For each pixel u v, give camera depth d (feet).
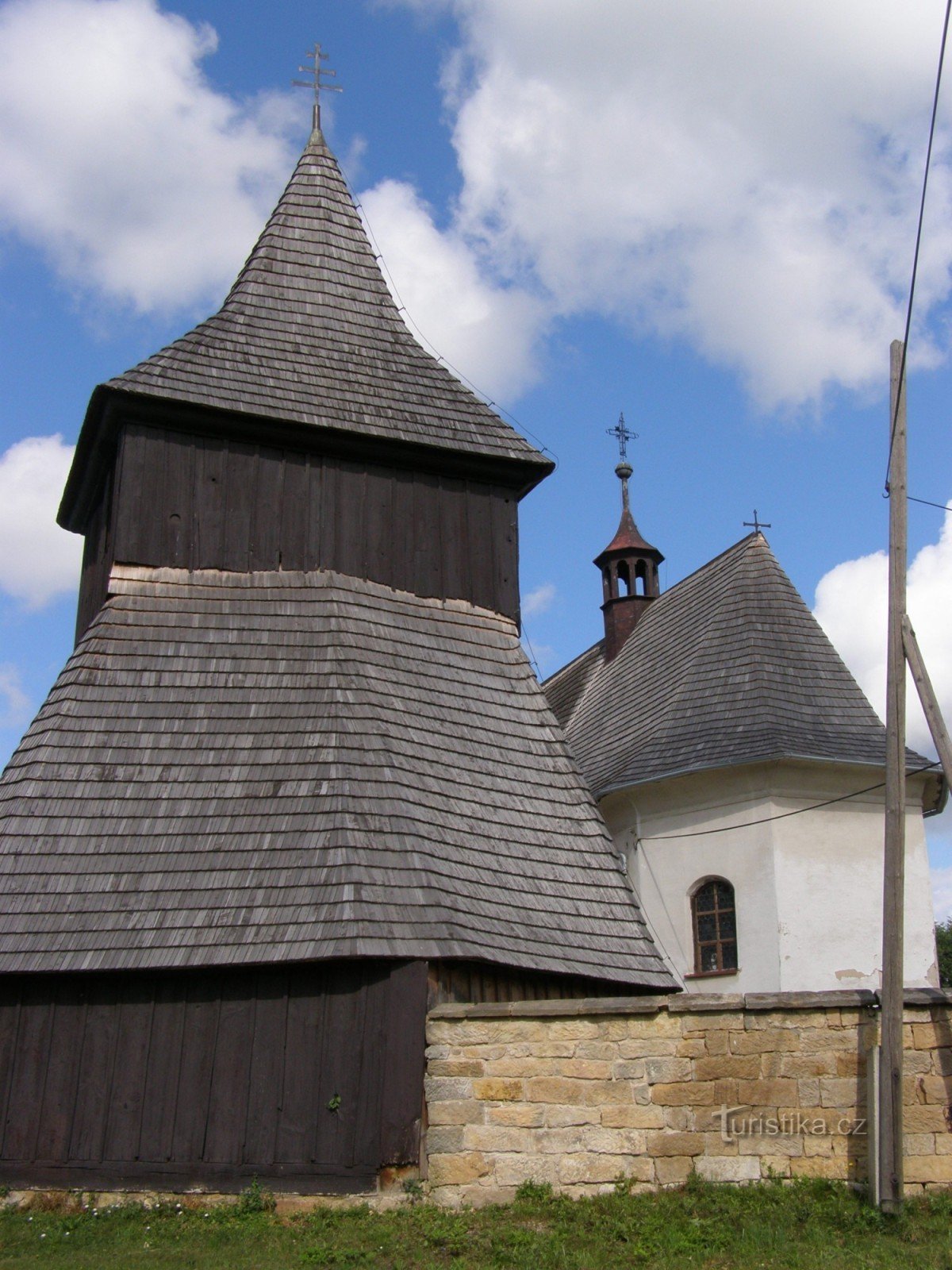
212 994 42.78
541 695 58.80
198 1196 40.73
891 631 42.78
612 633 93.86
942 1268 32.42
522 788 53.72
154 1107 41.75
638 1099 39.83
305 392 59.72
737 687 70.74
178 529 55.93
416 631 57.52
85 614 63.00
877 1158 37.19
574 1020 40.65
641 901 69.26
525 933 46.62
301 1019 42.16
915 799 66.90
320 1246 35.78
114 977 42.98
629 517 97.45
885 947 39.52
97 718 49.34
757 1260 33.58
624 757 73.31
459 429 62.13
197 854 45.11
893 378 44.86
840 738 67.26
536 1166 39.40
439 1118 39.93
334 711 49.96
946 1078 39.22
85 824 45.98
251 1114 41.34
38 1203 40.91
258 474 58.23
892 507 44.04
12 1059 42.42
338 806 46.06
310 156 70.74
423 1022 41.14
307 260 66.28
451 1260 34.55
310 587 56.34
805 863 64.75
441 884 45.21
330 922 42.29
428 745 51.88
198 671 51.83
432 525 61.16
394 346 65.21
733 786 67.05
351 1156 40.37
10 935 42.78
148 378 56.34
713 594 80.12
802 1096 39.50
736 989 64.03
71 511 66.18
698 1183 38.86
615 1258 34.19
